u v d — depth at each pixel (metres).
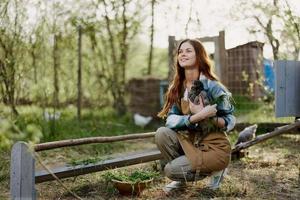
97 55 10.98
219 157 3.91
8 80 7.35
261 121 8.79
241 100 9.95
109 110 11.30
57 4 8.68
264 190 4.41
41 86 8.26
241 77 10.34
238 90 10.38
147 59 13.46
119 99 11.19
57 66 9.47
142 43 12.34
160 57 14.10
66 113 8.82
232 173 5.15
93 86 11.12
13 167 3.55
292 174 5.14
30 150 3.47
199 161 3.87
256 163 5.72
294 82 7.10
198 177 3.99
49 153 6.40
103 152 6.74
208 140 3.96
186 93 4.03
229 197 4.11
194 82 3.91
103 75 11.10
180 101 4.08
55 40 8.93
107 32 10.92
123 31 10.92
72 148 6.79
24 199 3.54
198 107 3.88
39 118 7.57
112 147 7.11
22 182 3.53
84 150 6.76
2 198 4.22
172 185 4.26
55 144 3.95
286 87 7.00
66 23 9.77
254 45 9.90
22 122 6.86
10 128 4.02
